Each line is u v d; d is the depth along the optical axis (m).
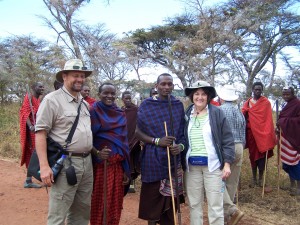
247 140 6.53
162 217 4.05
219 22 13.69
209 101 4.12
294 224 5.08
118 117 4.10
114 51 18.00
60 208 3.48
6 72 19.08
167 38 22.03
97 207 4.00
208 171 3.96
